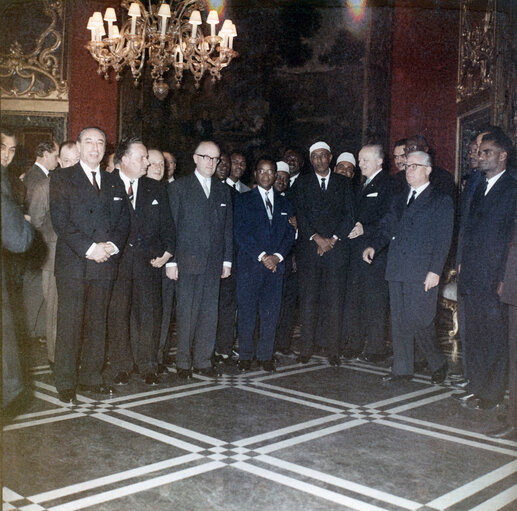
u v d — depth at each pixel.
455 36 8.48
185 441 3.43
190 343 5.01
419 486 2.86
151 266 4.70
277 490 2.78
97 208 4.15
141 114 9.59
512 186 4.07
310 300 5.57
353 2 9.46
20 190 5.02
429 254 4.77
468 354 4.33
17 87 8.72
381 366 5.57
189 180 4.99
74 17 8.75
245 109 10.15
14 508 2.53
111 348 4.69
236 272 5.55
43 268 5.27
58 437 3.44
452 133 8.40
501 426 3.84
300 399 4.39
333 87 9.68
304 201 5.59
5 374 2.64
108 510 2.53
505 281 3.64
